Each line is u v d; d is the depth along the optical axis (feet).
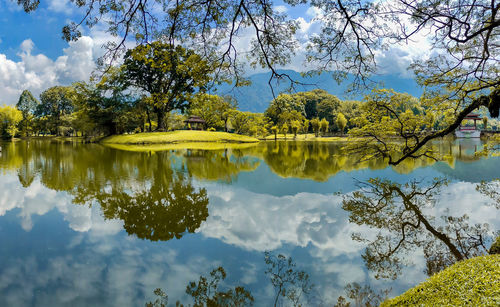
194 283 13.08
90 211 24.18
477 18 17.51
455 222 20.94
